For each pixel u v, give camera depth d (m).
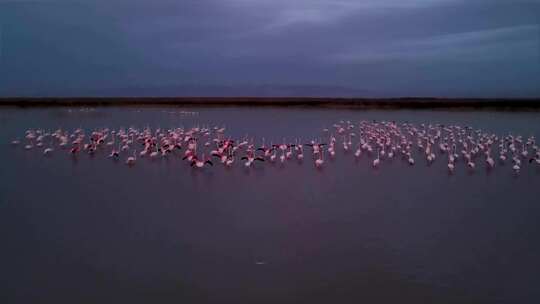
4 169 36.75
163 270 18.88
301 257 19.95
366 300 16.45
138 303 16.44
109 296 16.88
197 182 32.56
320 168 36.88
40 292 17.16
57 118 76.00
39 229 23.44
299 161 39.56
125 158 40.94
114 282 17.89
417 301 16.36
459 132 51.25
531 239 21.73
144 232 22.92
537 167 37.06
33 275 18.47
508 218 24.67
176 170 36.31
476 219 24.55
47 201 28.11
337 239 21.88
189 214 25.58
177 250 20.78
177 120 73.62
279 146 41.03
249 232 22.88
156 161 39.66
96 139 47.03
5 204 27.56
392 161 39.62
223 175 34.66
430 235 22.30
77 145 43.22
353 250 20.62
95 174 35.03
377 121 69.38
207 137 53.22
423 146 46.75
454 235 22.30
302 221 24.34
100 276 18.38
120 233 22.81
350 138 50.94
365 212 25.77
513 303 16.20
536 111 89.94
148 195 29.30
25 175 34.72
